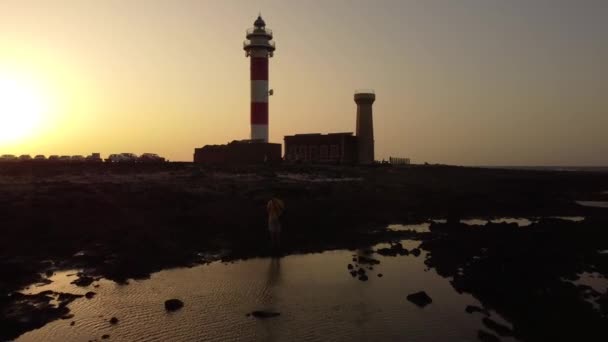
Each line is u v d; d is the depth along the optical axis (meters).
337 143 80.19
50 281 19.81
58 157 81.19
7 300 17.03
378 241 29.66
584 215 44.91
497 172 101.12
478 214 43.75
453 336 14.84
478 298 18.56
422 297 18.22
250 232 29.02
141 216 29.67
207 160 75.00
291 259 24.81
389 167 76.06
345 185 48.81
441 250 26.64
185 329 15.27
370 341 14.47
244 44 76.25
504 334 14.84
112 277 20.59
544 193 63.09
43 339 14.32
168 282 20.31
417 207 43.16
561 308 16.03
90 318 16.00
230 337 14.70
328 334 14.98
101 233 26.00
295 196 40.12
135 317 16.22
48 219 26.89
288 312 16.94
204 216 30.69
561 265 22.45
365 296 18.80
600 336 13.91
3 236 24.19
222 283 20.33
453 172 82.44
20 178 43.28
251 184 44.03
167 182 42.84
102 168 52.66
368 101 82.75
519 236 28.77
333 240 29.16
